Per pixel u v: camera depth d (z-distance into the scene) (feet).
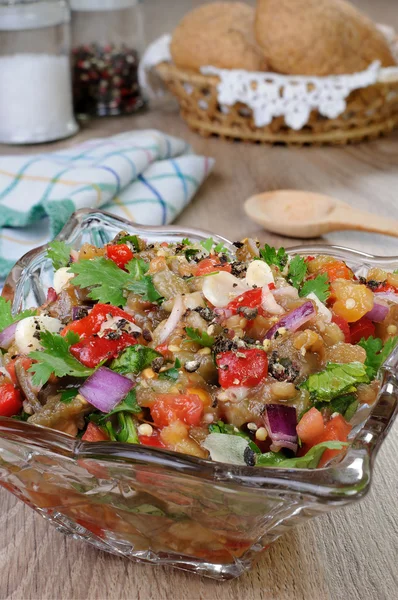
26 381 0.97
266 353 0.97
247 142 2.66
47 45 2.67
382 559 1.00
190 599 0.95
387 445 1.22
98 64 2.90
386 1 4.64
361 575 0.98
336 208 2.01
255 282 1.08
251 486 0.80
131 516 0.93
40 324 1.06
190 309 1.02
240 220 2.06
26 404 0.98
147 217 1.94
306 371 0.97
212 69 2.55
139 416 0.94
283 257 1.21
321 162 2.47
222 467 0.81
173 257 1.16
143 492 0.88
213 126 2.67
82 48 2.93
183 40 2.64
